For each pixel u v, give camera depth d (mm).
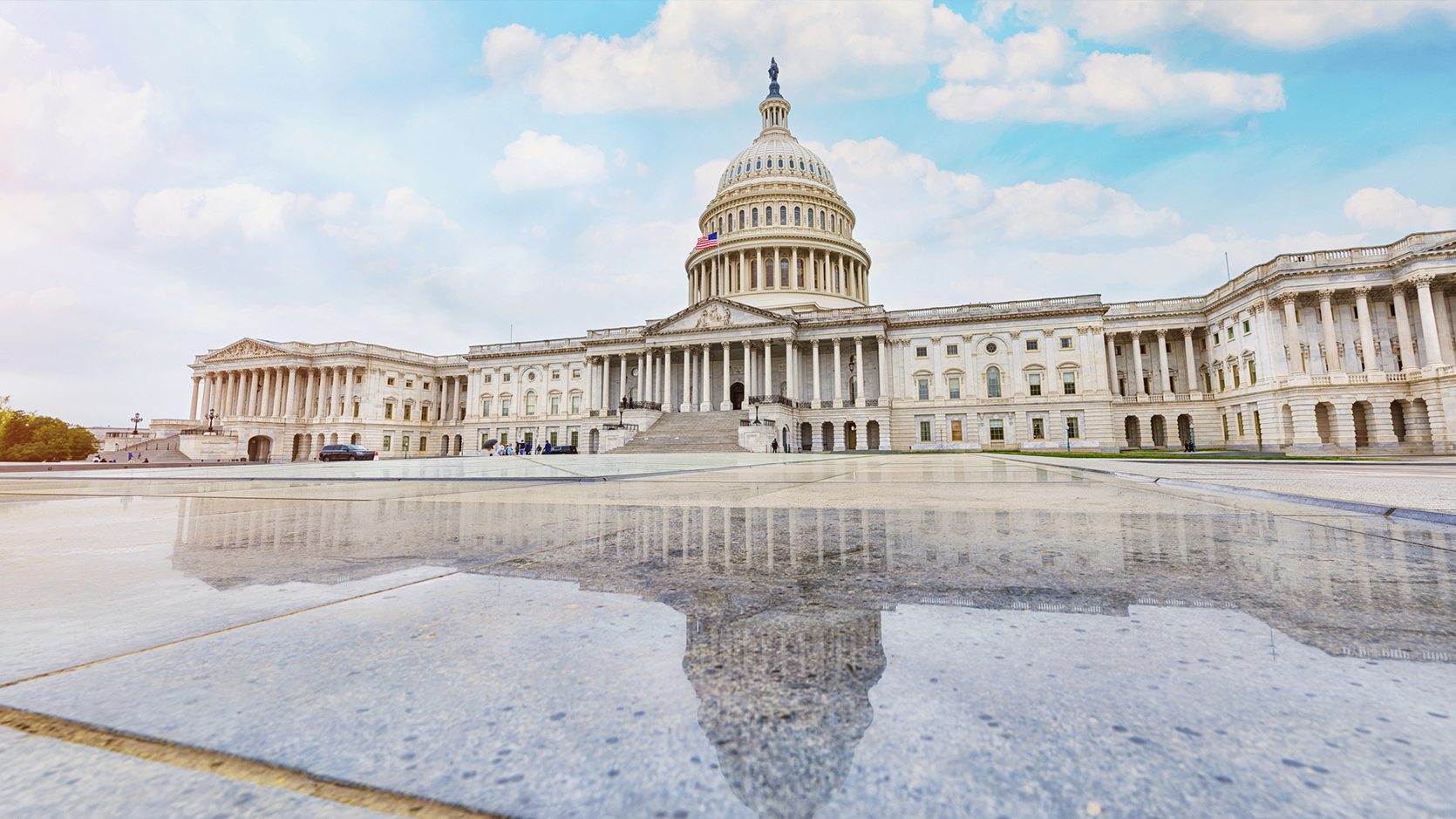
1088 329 59125
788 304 74438
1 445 65875
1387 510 5328
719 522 5219
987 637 2070
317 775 1208
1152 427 67875
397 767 1248
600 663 1872
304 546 4047
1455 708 1465
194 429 80250
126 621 2279
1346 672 1707
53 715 1478
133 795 1117
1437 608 2320
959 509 5996
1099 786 1137
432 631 2172
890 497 7480
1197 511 5695
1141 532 4363
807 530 4645
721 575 3088
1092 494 7758
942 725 1438
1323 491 7242
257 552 3811
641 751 1326
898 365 64312
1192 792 1103
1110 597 2553
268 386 83250
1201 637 2031
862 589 2768
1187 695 1579
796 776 1204
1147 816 1016
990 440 60531
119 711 1509
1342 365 48406
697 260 82250
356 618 2342
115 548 4000
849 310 66188
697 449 52906
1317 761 1221
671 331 67000
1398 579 2818
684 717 1501
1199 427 60438
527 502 7145
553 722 1474
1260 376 51781
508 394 82062
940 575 3033
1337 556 3412
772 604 2520
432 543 4133
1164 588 2697
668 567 3293
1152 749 1297
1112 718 1457
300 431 82062
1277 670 1731
